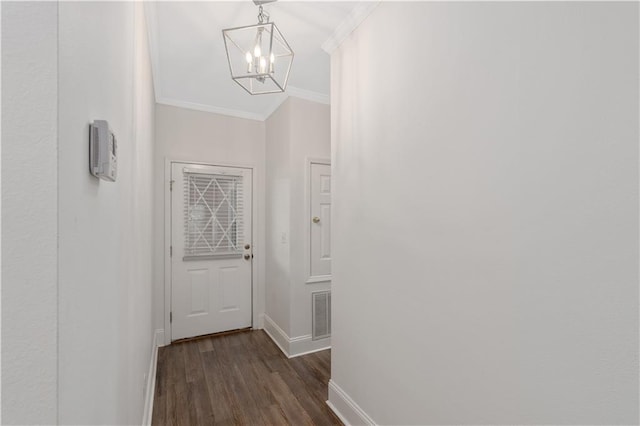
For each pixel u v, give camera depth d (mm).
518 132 911
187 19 1798
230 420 1832
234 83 2648
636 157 674
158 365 2496
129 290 1094
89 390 569
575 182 777
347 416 1787
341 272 1885
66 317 447
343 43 1866
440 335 1186
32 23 395
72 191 471
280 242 2963
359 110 1714
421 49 1289
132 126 1174
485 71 1013
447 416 1149
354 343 1751
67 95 445
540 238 854
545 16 843
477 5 1043
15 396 390
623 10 693
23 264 392
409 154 1352
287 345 2723
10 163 387
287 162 2836
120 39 892
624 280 694
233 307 3229
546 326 841
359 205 1711
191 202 3057
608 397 722
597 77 735
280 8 1690
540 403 854
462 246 1096
